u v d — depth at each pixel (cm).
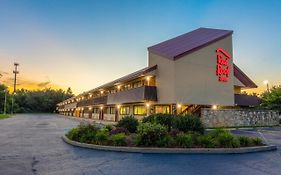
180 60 2425
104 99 3691
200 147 1059
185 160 866
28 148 1102
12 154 955
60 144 1231
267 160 884
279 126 2714
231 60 2903
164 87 2503
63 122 3578
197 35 3069
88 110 5450
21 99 12050
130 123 1495
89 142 1172
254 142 1173
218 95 2700
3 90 8419
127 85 3325
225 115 2394
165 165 789
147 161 845
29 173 681
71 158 888
